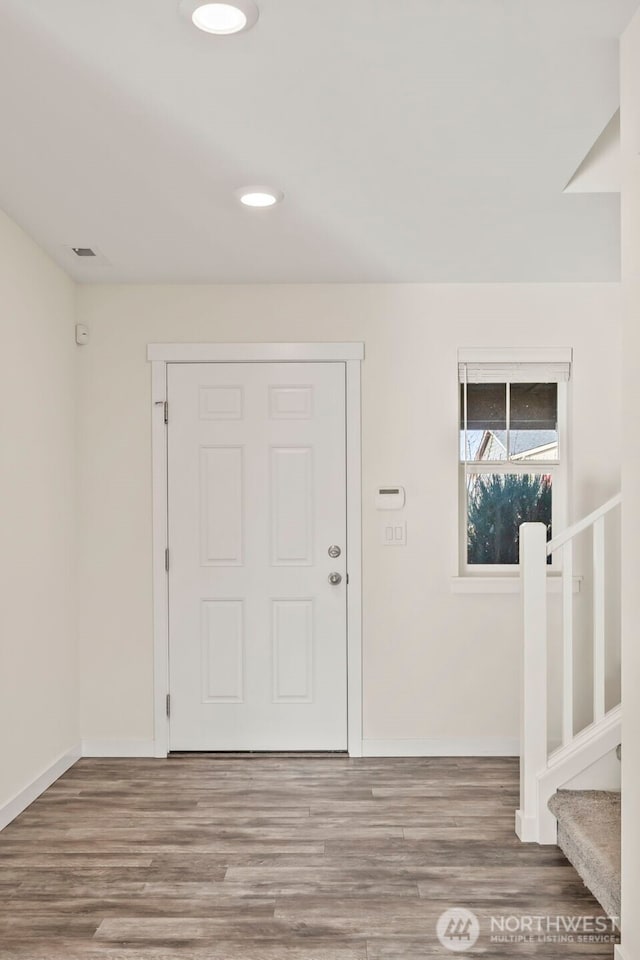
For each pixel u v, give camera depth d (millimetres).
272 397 4285
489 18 1929
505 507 4426
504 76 2199
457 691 4254
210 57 2090
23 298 3480
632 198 2064
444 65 2139
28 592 3535
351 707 4242
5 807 3271
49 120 2441
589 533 4250
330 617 4273
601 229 3449
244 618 4270
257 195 3031
